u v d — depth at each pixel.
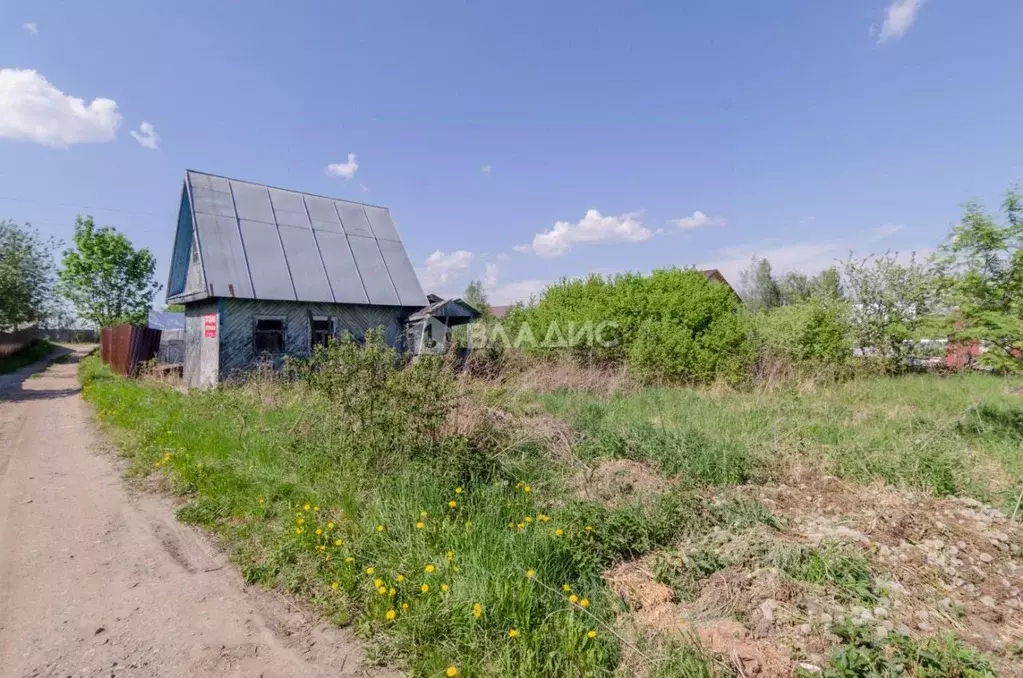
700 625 3.14
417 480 5.01
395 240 19.45
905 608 3.24
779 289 35.22
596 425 7.54
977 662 2.70
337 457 5.99
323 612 3.50
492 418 6.86
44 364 28.86
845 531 4.11
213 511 5.12
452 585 3.41
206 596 3.72
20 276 19.25
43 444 8.53
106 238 34.50
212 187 16.47
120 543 4.61
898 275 15.71
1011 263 6.80
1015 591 3.44
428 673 2.85
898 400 10.21
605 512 4.46
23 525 5.02
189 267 17.84
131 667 2.96
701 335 12.83
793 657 2.84
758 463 5.87
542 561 3.55
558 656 2.81
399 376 6.17
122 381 15.80
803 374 12.55
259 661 3.02
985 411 8.21
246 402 9.34
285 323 15.63
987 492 4.98
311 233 17.52
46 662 3.00
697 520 4.39
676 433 6.64
